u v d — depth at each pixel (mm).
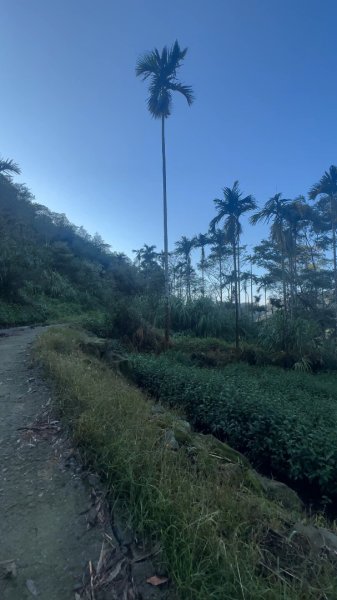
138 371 8641
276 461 4863
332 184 18234
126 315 13773
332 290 24203
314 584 1676
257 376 11219
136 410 3531
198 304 18422
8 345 7562
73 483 2398
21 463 2652
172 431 3404
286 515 2412
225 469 3049
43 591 1577
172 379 7797
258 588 1518
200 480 2441
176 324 17672
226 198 14641
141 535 1878
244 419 5668
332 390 9820
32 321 14133
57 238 33531
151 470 2281
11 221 20891
